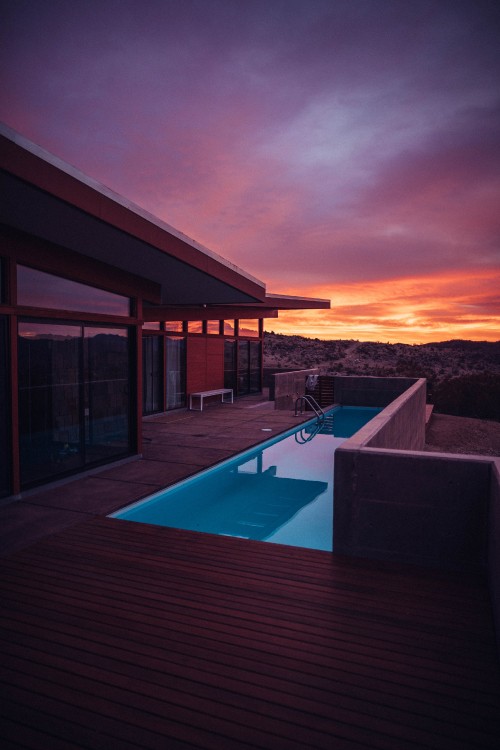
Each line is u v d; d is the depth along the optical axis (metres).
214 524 6.48
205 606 3.43
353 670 2.72
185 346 14.65
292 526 6.41
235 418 12.96
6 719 2.33
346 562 4.21
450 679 2.65
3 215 5.04
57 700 2.46
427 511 4.09
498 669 2.74
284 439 11.09
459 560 4.02
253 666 2.75
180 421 12.37
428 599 3.54
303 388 18.11
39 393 6.24
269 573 3.98
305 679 2.64
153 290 8.42
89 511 5.50
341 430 13.52
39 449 6.26
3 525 5.05
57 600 3.50
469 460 3.96
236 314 16.73
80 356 6.90
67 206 4.61
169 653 2.86
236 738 2.22
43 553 4.36
